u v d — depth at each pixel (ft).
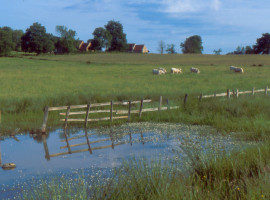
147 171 19.33
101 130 52.60
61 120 55.42
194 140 39.60
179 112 63.05
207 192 15.99
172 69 185.57
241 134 41.04
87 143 42.96
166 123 56.85
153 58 363.76
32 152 38.24
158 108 65.98
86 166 30.86
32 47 441.68
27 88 109.81
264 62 283.18
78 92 95.61
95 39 516.32
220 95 74.79
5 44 396.78
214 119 54.39
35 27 450.30
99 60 329.52
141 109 63.31
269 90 89.76
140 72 195.00
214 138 38.60
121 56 400.47
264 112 54.75
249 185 16.22
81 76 168.86
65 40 477.36
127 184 17.93
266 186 15.44
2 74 177.27
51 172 29.32
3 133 50.67
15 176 28.53
